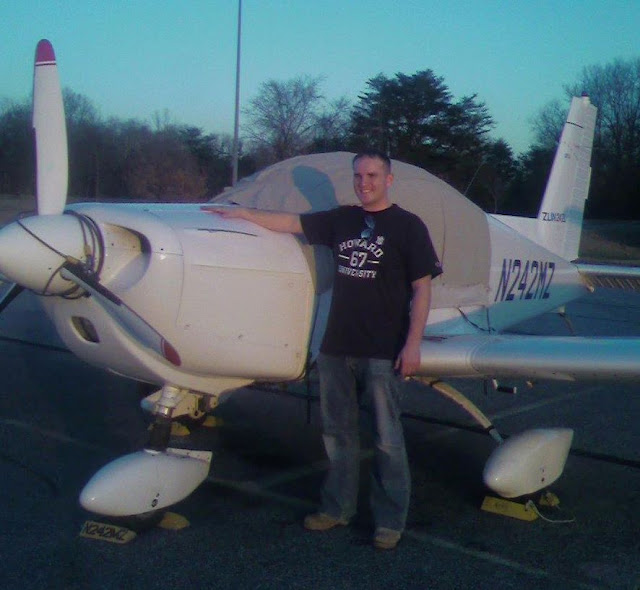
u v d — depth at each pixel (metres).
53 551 3.07
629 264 20.17
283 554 3.12
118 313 3.21
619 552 3.25
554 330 8.89
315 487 3.87
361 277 3.16
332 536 3.31
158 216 3.29
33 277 3.13
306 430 4.78
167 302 3.19
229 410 5.14
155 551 3.12
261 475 4.02
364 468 4.21
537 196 33.62
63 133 3.33
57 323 3.54
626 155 38.62
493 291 5.06
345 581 2.92
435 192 4.22
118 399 5.40
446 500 3.79
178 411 4.16
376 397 3.17
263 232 3.53
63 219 3.17
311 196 3.88
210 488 3.82
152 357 3.39
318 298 3.63
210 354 3.35
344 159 4.07
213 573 2.95
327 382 3.29
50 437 4.53
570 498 3.87
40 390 5.59
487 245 4.54
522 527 3.49
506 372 3.69
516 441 3.68
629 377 3.46
